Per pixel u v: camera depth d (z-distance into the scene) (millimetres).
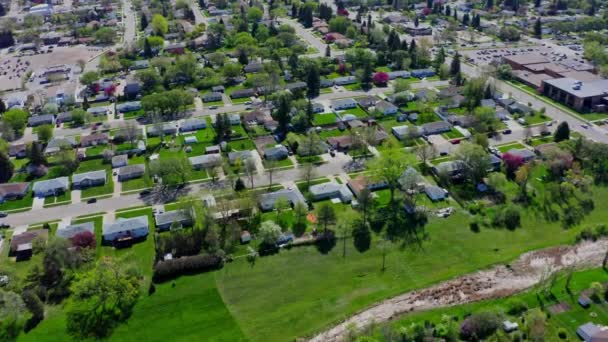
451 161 195250
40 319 126938
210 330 122875
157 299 132125
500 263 143375
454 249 150125
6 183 185625
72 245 147500
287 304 130625
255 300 132000
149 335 121812
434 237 155375
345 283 137625
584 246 149500
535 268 141000
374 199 174625
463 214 166000
